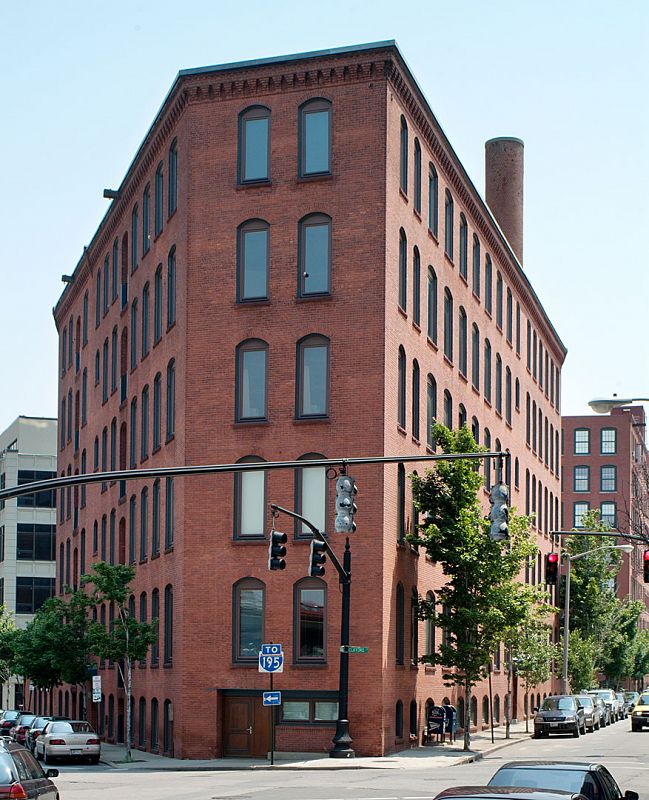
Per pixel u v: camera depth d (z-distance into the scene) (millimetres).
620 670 101188
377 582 42688
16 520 116375
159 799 26781
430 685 49000
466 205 58125
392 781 32188
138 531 54344
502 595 45188
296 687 42812
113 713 59000
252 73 46156
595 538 86375
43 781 20641
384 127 44750
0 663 91000
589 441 147625
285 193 45469
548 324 83562
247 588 44156
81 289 73812
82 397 72250
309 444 44031
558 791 12742
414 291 48844
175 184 50156
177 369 47156
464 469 45781
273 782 32250
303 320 44688
